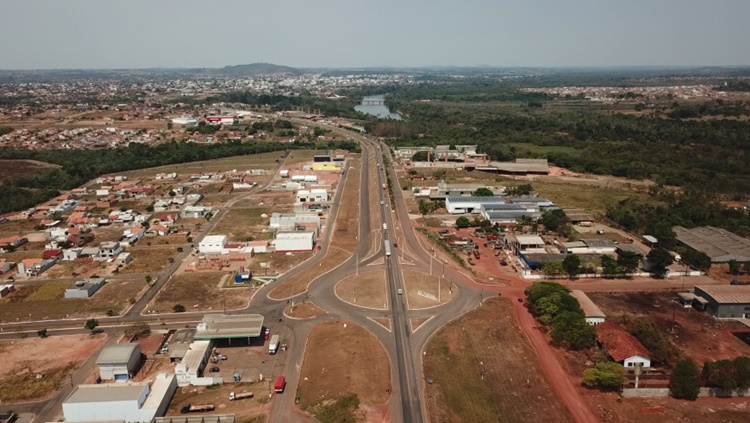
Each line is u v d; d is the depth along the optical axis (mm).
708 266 128250
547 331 100500
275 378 85625
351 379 83250
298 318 106562
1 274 131125
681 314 107312
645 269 129500
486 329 100062
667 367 87250
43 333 99875
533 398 79375
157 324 104812
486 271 131000
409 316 106562
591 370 81562
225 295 118000
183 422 72562
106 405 73688
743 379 79125
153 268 134625
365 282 123938
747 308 104688
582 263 127875
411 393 80625
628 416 75062
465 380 83875
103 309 111688
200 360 87250
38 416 76688
